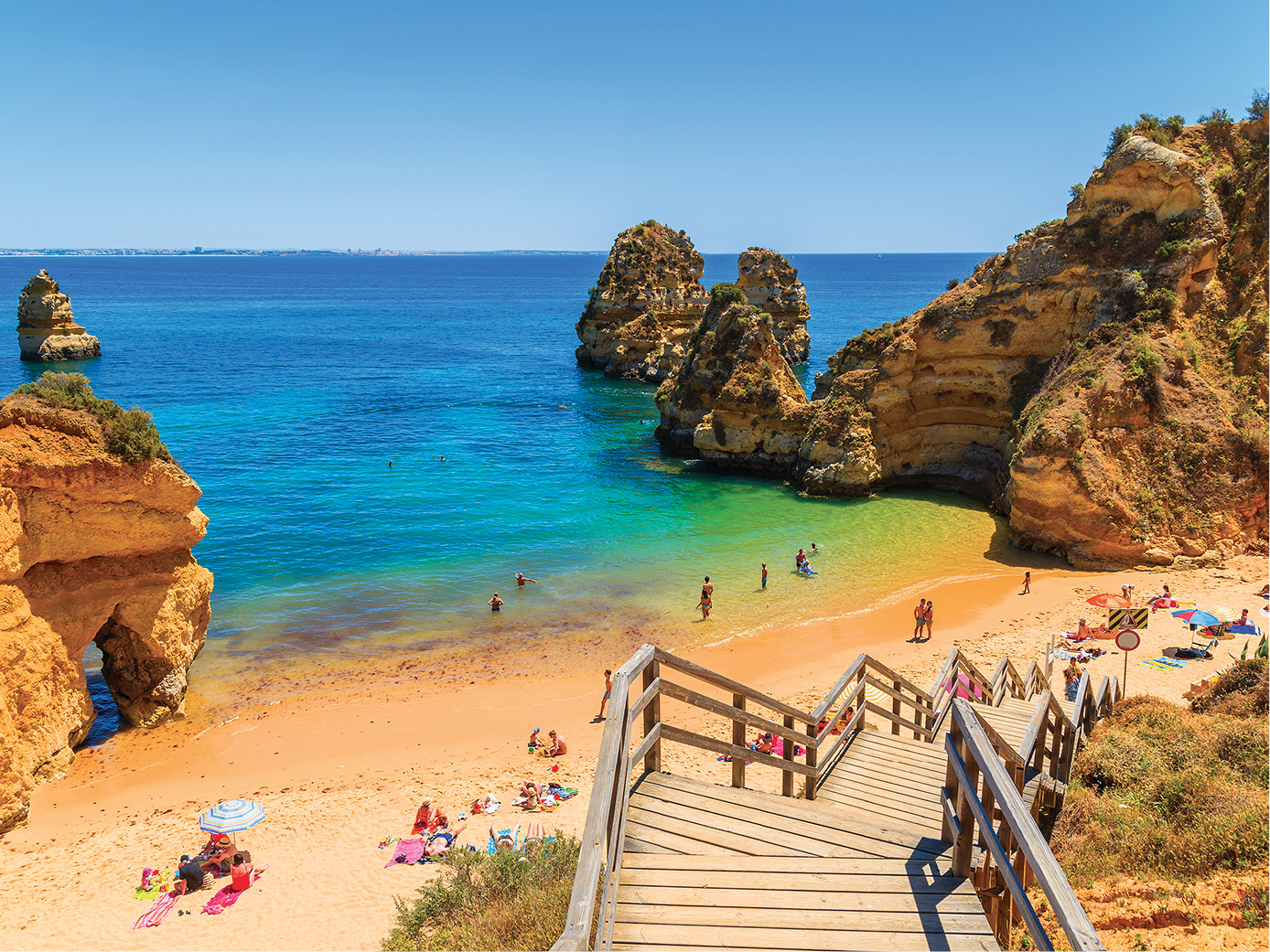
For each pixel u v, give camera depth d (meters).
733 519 48.53
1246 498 39.59
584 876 4.91
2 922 17.08
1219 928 7.59
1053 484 40.75
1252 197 45.38
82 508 24.12
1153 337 43.38
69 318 114.69
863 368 54.66
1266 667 18.59
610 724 6.12
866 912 6.04
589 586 37.81
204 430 71.31
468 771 23.06
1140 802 11.66
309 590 36.88
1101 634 31.09
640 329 106.19
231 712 26.42
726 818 7.43
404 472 58.84
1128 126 50.66
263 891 17.78
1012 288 51.59
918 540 44.50
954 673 16.41
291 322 186.88
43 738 22.84
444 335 163.38
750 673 29.23
